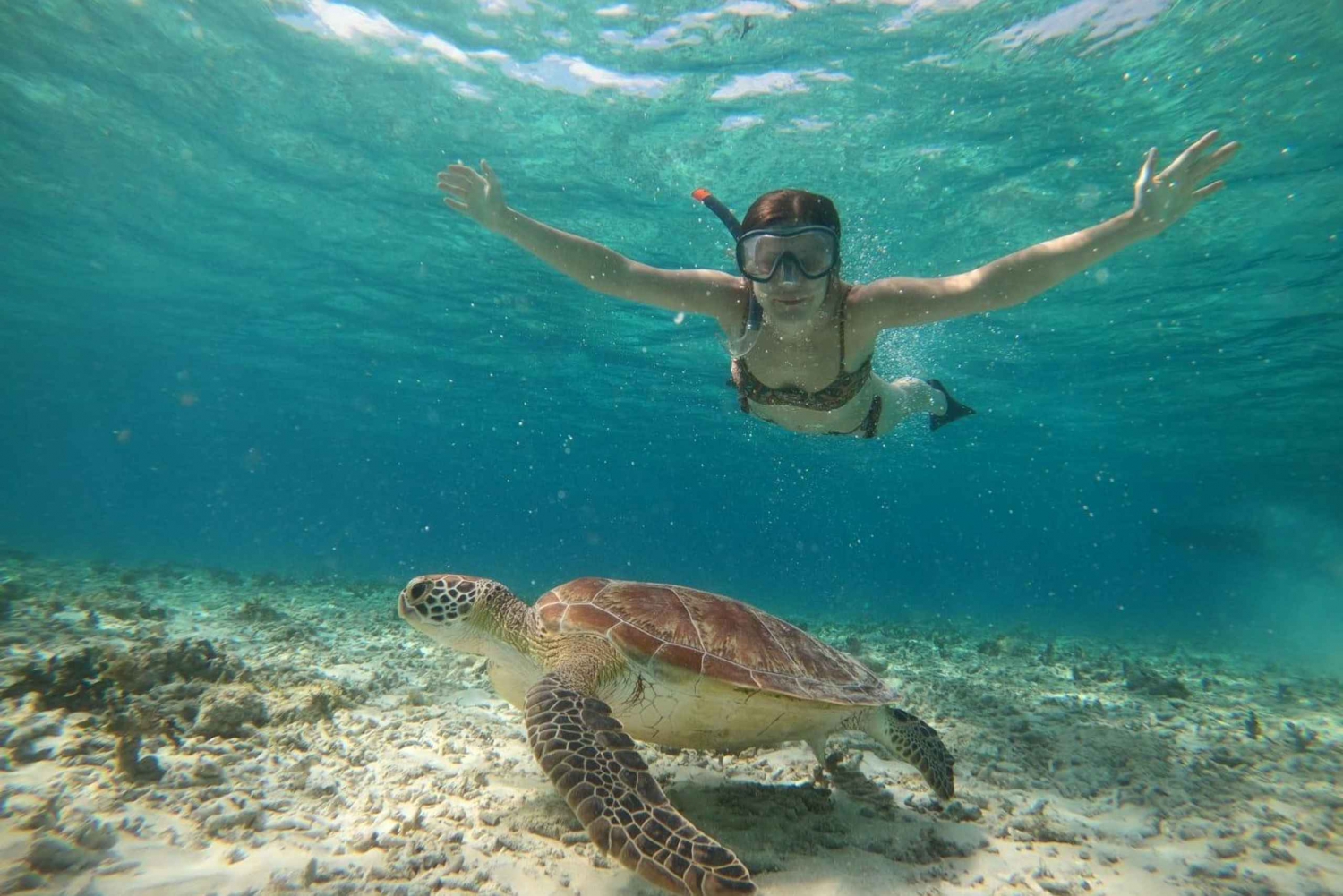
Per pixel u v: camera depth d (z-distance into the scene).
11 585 10.17
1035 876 3.38
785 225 3.79
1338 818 4.46
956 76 10.44
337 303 24.27
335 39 11.30
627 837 2.61
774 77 10.88
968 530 105.06
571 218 16.02
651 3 9.79
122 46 11.95
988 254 15.47
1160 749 5.91
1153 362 21.47
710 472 60.41
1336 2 8.54
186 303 26.34
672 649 3.82
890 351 21.27
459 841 3.22
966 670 10.66
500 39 10.93
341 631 9.84
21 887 2.43
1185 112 10.69
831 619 20.89
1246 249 14.23
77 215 19.23
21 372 46.97
